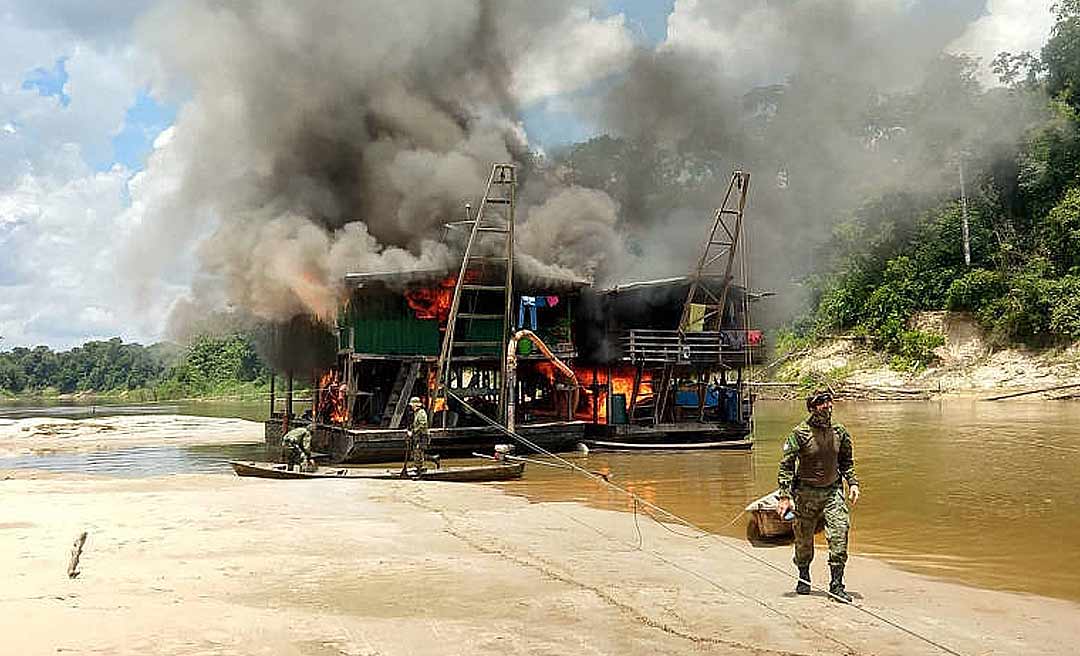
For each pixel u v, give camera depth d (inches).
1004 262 2181.3
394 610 317.4
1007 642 286.0
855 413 1596.9
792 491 350.0
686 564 407.5
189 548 435.2
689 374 1187.9
